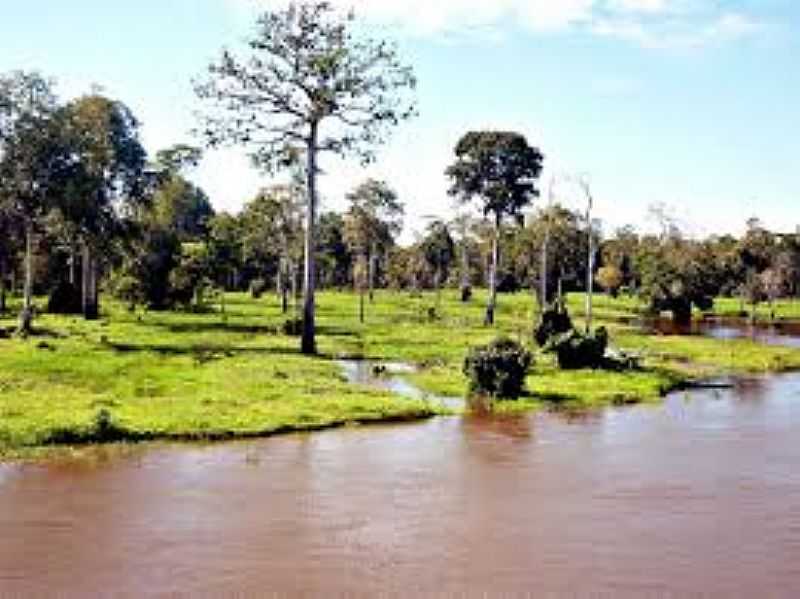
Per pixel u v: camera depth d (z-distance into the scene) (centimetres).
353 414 3028
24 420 2619
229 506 1914
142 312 7881
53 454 2377
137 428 2630
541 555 1619
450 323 7719
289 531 1745
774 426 3053
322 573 1520
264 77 5188
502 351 3625
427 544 1677
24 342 4775
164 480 2128
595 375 4278
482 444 2644
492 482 2159
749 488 2123
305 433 2767
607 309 10556
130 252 7569
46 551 1614
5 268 7438
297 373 4000
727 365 5200
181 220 10838
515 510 1911
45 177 5534
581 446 2638
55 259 9000
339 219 13075
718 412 3391
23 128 5491
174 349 4869
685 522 1833
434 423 3009
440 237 12519
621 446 2645
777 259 13000
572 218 11225
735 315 11038
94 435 2538
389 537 1716
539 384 3928
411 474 2234
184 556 1595
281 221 8850
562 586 1472
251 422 2800
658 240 12862
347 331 6588
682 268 10044
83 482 2095
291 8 5128
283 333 6119
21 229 6119
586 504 1966
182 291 8156
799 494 2070
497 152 7844
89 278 7006
